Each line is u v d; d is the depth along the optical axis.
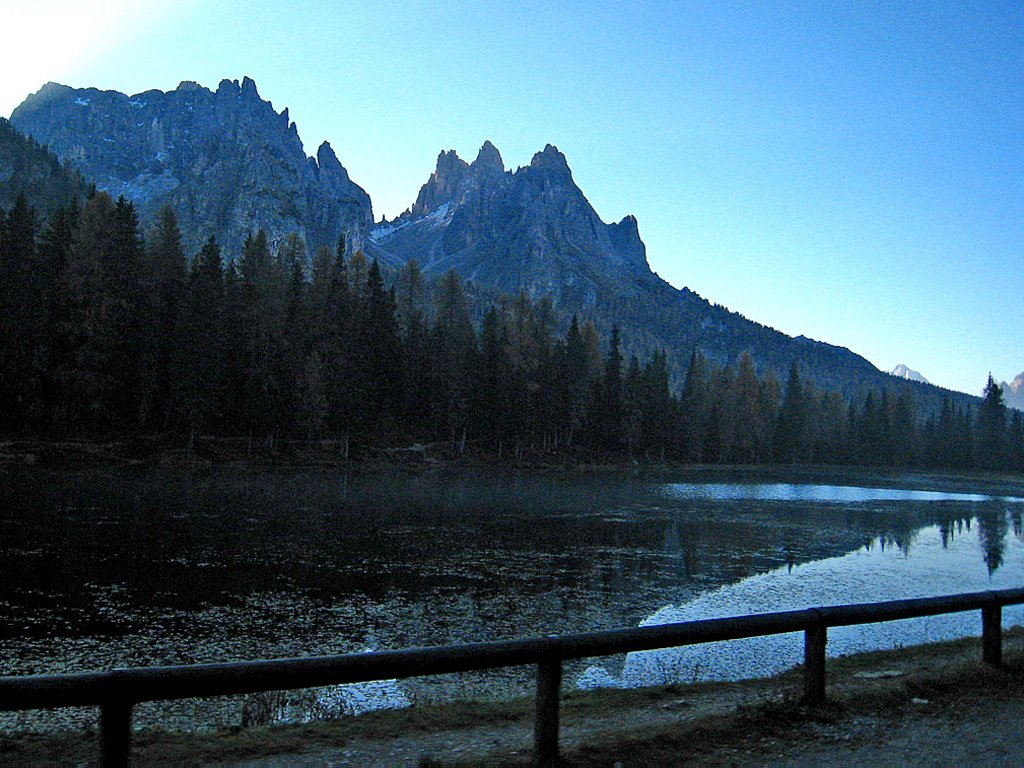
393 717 9.12
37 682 5.11
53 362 75.25
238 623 20.48
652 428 143.12
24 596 22.11
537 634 20.61
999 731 8.53
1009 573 33.97
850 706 9.22
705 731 8.17
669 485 90.44
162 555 29.28
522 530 42.47
